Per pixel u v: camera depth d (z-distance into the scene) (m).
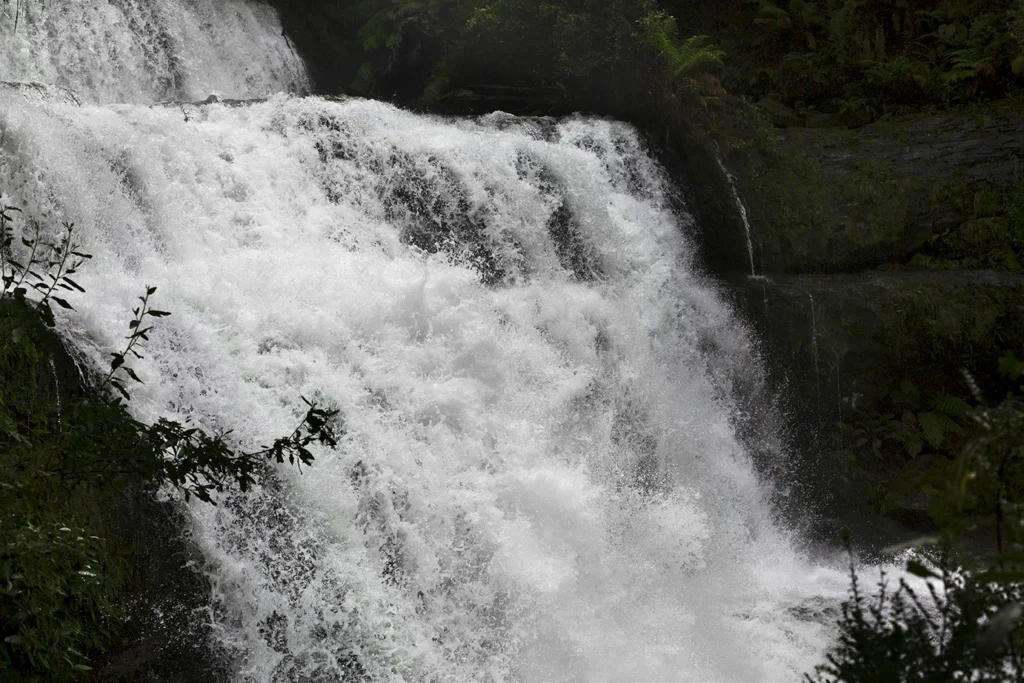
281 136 8.58
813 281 10.82
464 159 9.24
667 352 9.71
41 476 4.70
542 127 10.38
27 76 10.63
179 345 6.26
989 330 10.35
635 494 8.48
